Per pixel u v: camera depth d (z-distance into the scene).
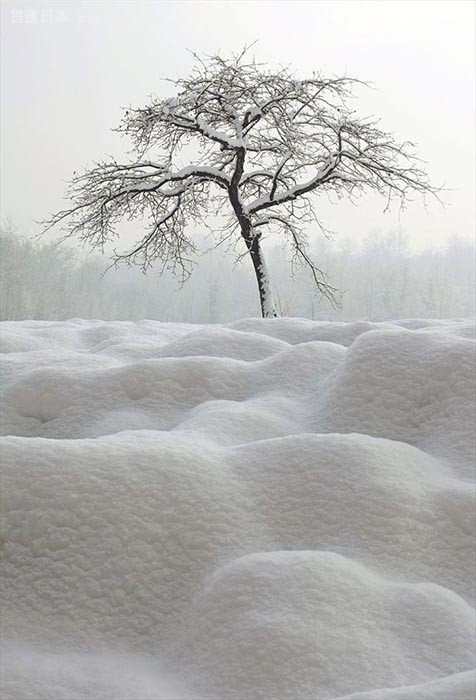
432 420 2.76
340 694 1.47
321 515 2.08
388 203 17.30
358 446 2.28
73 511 1.93
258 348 4.02
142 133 16.97
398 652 1.60
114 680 1.54
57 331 5.30
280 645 1.56
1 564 1.86
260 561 1.80
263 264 17.02
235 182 17.00
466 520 2.11
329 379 3.20
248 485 2.16
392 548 1.99
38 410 3.21
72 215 17.44
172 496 2.02
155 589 1.85
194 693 1.53
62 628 1.75
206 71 16.92
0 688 1.49
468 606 1.80
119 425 2.99
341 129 16.83
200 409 3.04
